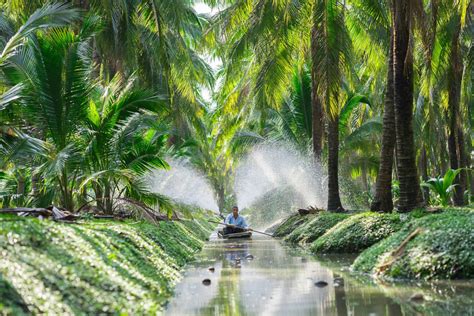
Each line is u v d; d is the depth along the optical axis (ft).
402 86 48.55
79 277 19.52
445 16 57.62
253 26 59.77
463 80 73.41
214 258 47.55
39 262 18.48
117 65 76.95
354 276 31.91
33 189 53.06
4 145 39.22
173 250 43.45
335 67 55.62
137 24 79.71
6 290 15.49
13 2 56.65
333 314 21.33
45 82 44.09
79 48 45.93
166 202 54.65
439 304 22.17
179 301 25.08
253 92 64.34
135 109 49.90
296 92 91.86
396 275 29.81
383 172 55.62
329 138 70.85
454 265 28.66
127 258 28.19
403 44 47.80
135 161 53.42
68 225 27.12
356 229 48.39
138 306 20.12
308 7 59.62
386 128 55.67
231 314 22.00
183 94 83.61
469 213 38.96
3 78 43.83
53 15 43.60
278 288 28.45
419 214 46.37
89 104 48.42
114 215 51.29
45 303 16.07
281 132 95.86
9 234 19.77
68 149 42.88
